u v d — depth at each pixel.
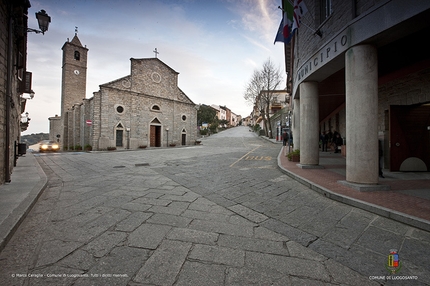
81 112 25.52
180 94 29.81
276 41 8.50
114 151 20.59
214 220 3.43
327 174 6.61
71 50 28.72
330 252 2.53
